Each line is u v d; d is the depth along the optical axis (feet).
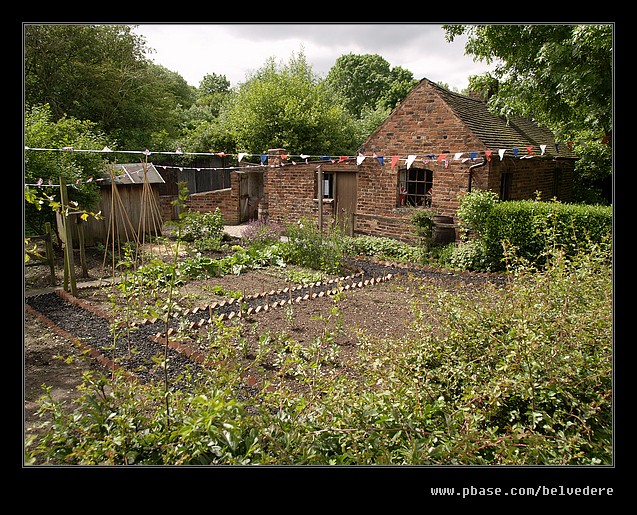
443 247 33.81
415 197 39.22
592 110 30.35
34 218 30.83
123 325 18.74
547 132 53.67
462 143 35.17
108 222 36.63
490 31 35.86
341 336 17.87
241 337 17.49
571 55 30.35
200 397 7.33
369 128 87.45
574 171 53.72
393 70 140.87
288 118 67.00
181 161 67.92
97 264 31.35
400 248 35.55
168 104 85.76
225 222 55.11
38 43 59.77
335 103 80.02
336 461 7.87
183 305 22.67
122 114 71.67
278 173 47.06
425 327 11.66
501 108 38.11
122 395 8.86
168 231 42.42
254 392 12.98
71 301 23.50
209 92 163.94
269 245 35.53
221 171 70.69
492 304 12.01
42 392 14.02
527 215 29.76
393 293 24.77
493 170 34.76
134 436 7.89
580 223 28.25
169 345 17.24
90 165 34.17
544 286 11.41
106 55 69.87
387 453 7.68
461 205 32.89
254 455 7.63
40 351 17.37
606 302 10.44
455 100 38.40
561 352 9.42
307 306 22.34
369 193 41.09
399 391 9.30
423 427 8.56
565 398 9.04
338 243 32.73
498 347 10.19
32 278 27.99
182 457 7.31
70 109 63.93
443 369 10.69
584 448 8.45
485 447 8.43
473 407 8.76
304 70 74.23
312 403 9.38
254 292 25.72
